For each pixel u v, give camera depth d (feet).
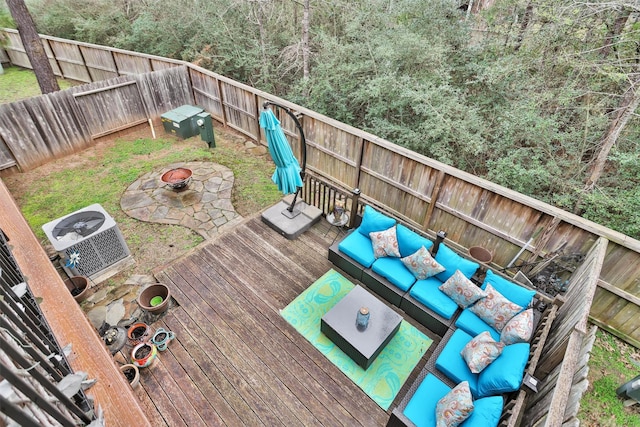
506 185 24.17
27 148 24.59
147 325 14.34
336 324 13.97
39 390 4.18
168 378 13.16
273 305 16.03
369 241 17.80
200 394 12.76
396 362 14.10
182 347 14.19
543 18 24.61
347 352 13.89
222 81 28.71
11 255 9.77
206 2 37.09
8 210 12.06
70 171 25.27
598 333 16.67
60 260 16.93
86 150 27.71
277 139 16.52
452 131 24.91
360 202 18.83
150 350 13.56
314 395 12.92
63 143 26.35
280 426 12.03
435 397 11.65
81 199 22.75
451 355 13.00
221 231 20.75
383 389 13.19
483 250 18.60
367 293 15.38
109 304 16.02
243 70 37.99
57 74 42.22
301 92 32.19
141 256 18.69
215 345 14.32
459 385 10.82
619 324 16.10
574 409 9.32
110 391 6.99
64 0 41.60
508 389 10.82
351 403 12.77
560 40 23.89
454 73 29.22
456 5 29.50
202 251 18.54
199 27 38.01
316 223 20.68
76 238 15.69
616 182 22.93
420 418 11.05
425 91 25.80
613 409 13.99
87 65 38.91
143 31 38.86
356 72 29.30
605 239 14.55
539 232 16.62
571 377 9.67
